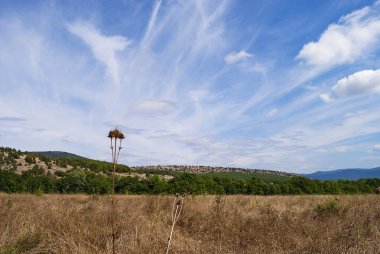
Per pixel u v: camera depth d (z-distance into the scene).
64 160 81.19
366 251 5.62
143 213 9.68
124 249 5.68
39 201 14.59
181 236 7.15
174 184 34.22
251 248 6.46
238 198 14.96
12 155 78.38
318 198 16.34
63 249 5.86
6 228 6.73
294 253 6.16
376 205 10.38
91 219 7.61
